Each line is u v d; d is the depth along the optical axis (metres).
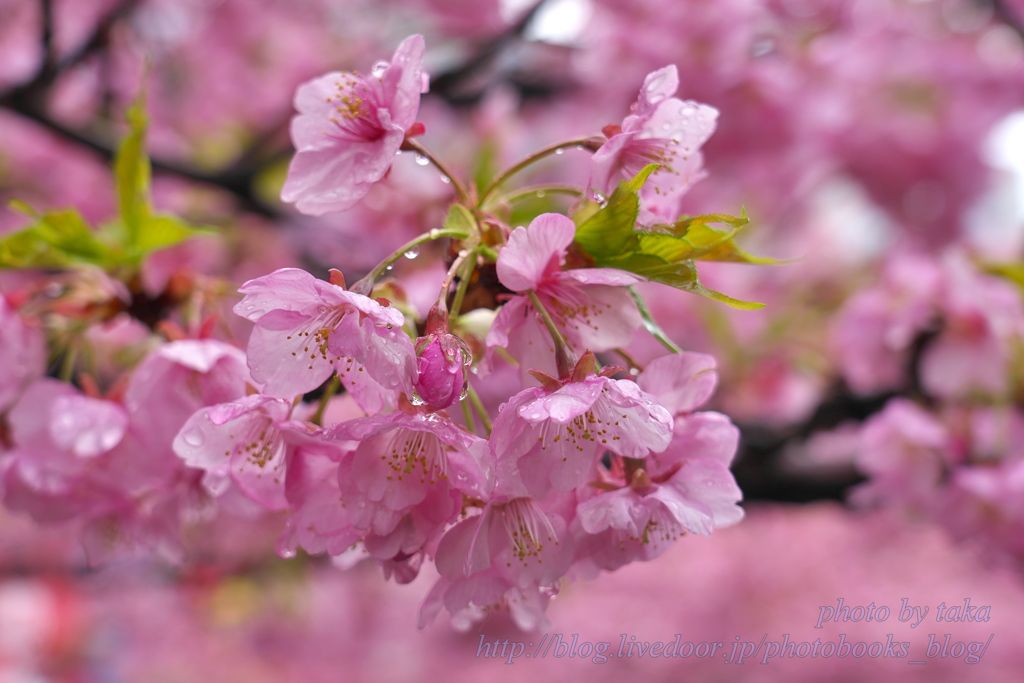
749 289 1.24
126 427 0.44
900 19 1.12
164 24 1.22
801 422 0.77
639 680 1.98
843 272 1.32
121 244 0.47
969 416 0.65
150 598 2.05
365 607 2.13
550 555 0.40
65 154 1.17
